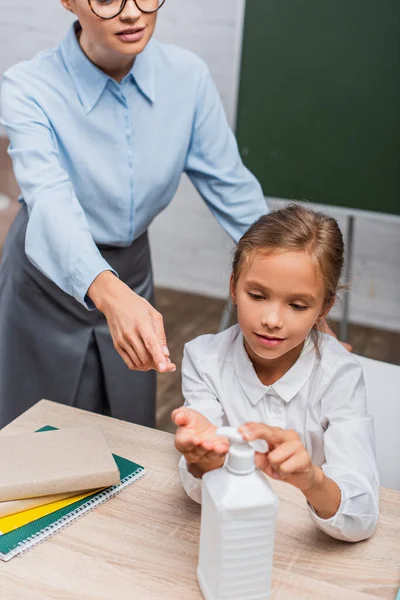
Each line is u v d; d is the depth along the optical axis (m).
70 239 1.23
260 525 0.82
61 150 1.49
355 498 0.98
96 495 1.04
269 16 2.62
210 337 1.22
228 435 0.82
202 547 0.88
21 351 1.70
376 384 1.33
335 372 1.13
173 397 2.73
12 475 1.00
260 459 0.88
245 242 1.04
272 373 1.16
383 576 0.93
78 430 1.10
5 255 1.70
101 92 1.46
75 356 1.66
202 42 3.17
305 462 0.86
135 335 1.07
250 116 2.75
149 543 0.97
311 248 1.01
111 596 0.88
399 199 2.65
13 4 3.37
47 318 1.65
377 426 1.31
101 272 1.19
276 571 0.93
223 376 1.18
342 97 2.62
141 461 1.13
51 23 3.36
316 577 0.92
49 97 1.46
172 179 1.61
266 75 2.68
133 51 1.32
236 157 1.65
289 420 1.16
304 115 2.68
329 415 1.12
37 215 1.28
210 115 1.61
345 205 2.72
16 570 0.91
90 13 1.28
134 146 1.52
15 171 1.39
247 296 1.04
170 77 1.54
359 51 2.55
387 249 3.20
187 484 1.02
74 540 0.96
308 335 1.14
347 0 2.52
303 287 1.01
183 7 3.13
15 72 1.47
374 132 2.61
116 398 1.72
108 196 1.53
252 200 1.66
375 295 3.29
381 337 3.25
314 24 2.58
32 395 1.73
